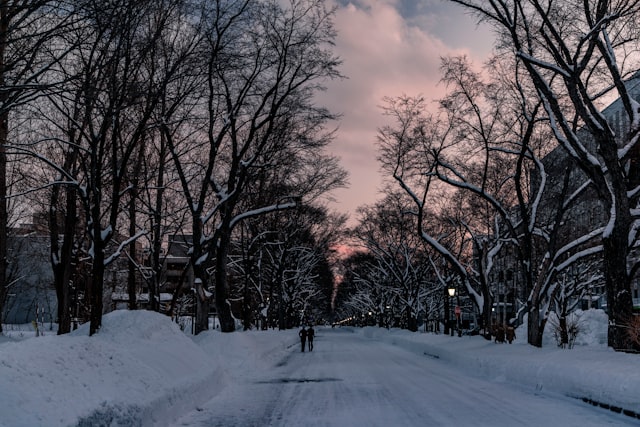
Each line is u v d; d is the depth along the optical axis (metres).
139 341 14.25
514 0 19.28
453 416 11.09
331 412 11.66
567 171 22.75
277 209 28.36
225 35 21.39
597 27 15.93
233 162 26.95
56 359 7.93
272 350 30.36
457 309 38.25
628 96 17.58
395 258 56.84
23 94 10.49
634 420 10.60
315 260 61.59
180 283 27.31
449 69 25.81
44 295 57.41
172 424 10.02
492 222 35.66
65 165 18.50
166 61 16.59
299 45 26.17
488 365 19.98
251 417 11.00
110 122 15.16
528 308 22.94
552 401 13.23
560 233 37.09
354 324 153.88
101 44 13.26
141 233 20.50
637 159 18.42
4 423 5.60
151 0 12.67
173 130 23.81
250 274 41.69
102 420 7.12
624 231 16.88
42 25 10.44
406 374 20.39
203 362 15.65
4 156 17.42
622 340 16.41
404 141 29.97
